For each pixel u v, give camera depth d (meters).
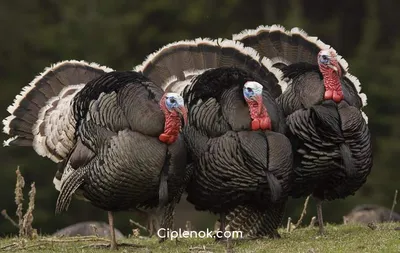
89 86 29.86
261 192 29.64
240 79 29.89
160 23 80.44
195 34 79.81
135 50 78.69
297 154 30.78
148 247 30.67
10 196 65.38
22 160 66.44
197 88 30.12
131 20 77.50
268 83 31.92
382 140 66.44
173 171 29.03
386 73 71.44
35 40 77.00
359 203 60.50
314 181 31.23
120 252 29.80
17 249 30.91
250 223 31.88
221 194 29.77
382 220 38.59
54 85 32.84
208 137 29.64
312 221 35.00
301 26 76.00
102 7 79.25
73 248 30.83
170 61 33.16
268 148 29.34
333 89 30.73
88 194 29.69
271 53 34.03
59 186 31.48
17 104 32.47
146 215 35.31
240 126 29.33
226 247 29.77
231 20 80.75
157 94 29.05
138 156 28.50
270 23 80.38
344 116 30.47
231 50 32.84
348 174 30.47
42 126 32.06
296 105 30.88
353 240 30.08
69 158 30.11
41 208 64.50
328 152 30.59
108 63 76.38
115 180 28.72
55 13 81.00
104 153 28.75
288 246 29.52
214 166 29.44
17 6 79.31
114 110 28.84
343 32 82.06
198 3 79.50
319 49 33.81
